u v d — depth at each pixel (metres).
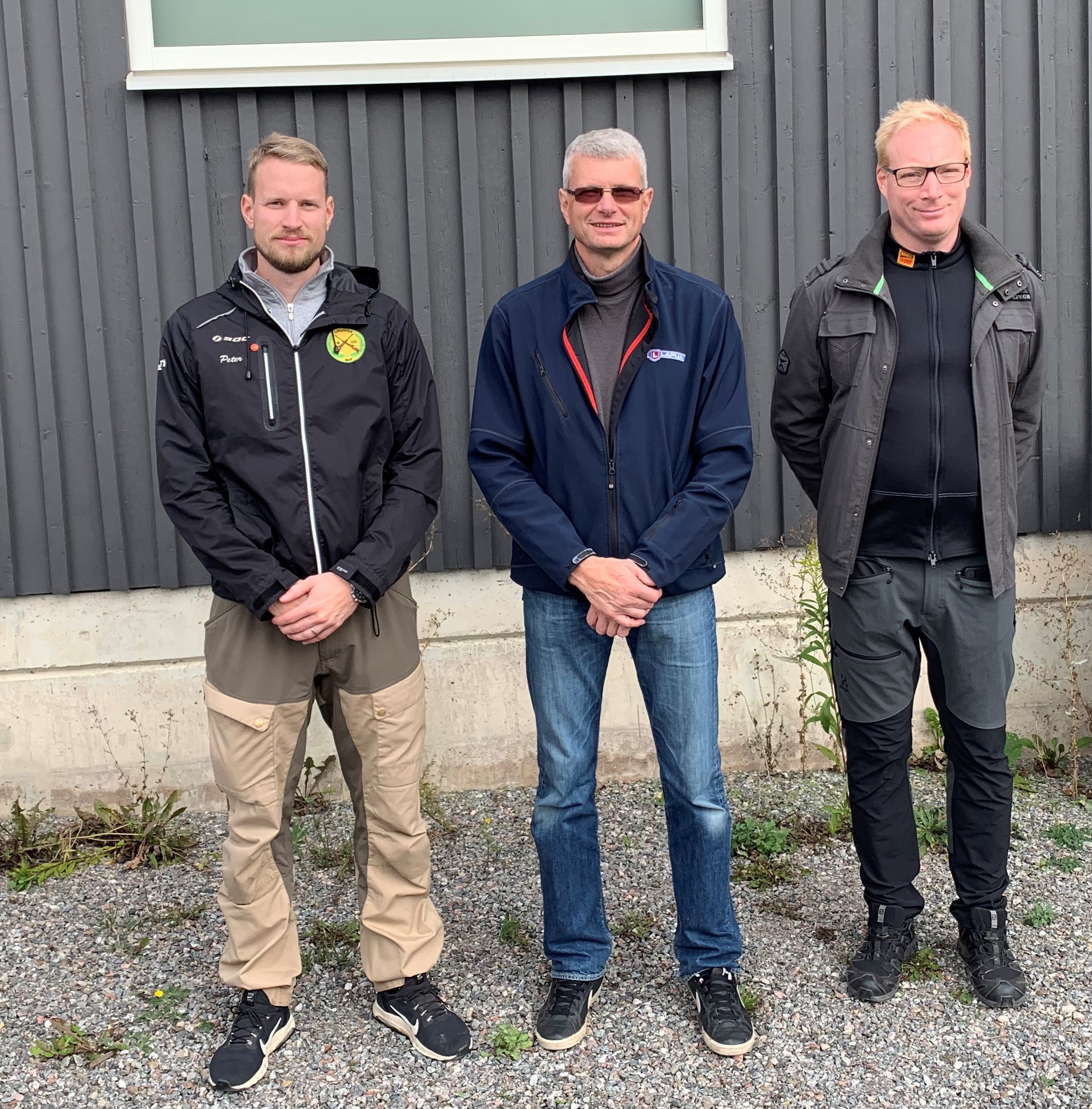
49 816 4.07
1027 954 3.09
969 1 4.18
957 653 2.90
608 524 2.73
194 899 3.53
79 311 3.96
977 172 4.27
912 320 2.78
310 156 2.61
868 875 3.01
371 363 2.68
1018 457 3.04
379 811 2.78
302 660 2.70
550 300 2.74
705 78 4.11
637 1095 2.60
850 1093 2.58
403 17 4.02
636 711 4.31
